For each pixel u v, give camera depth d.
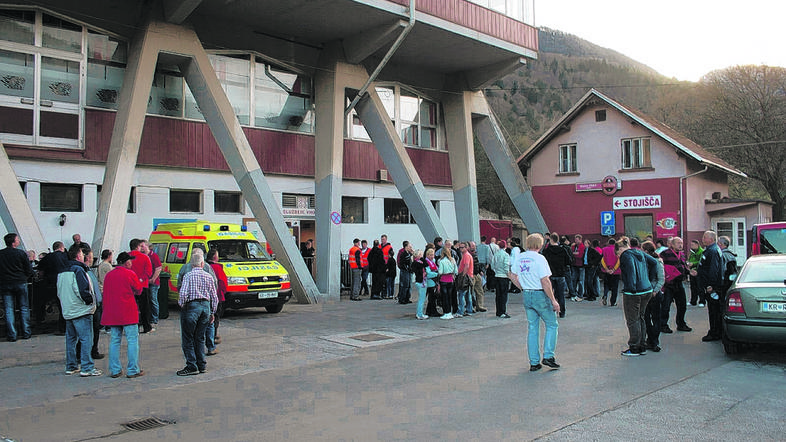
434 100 24.42
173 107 17.14
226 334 11.05
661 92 60.97
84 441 5.20
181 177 17.16
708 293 10.04
